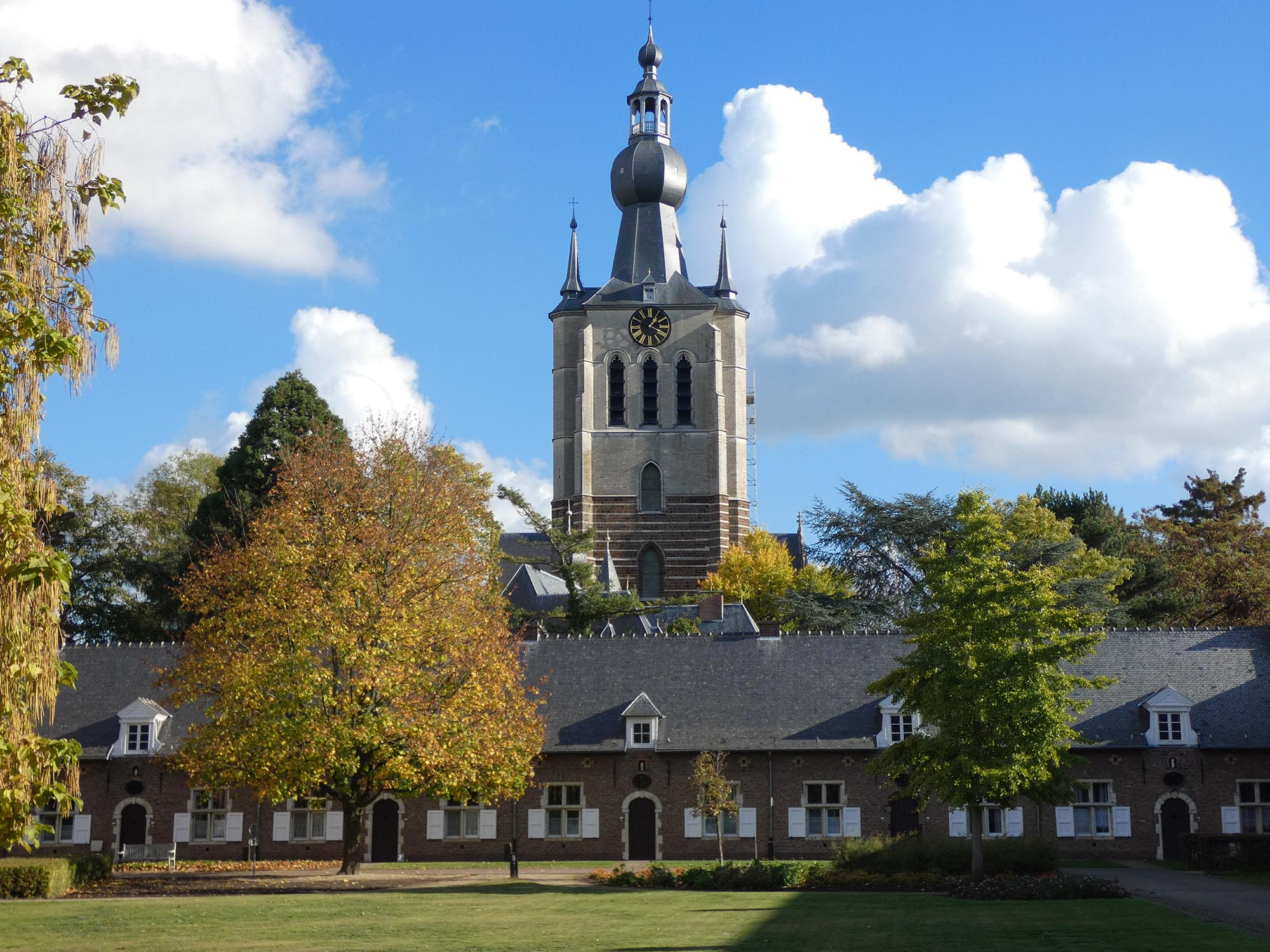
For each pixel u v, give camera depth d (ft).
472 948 72.43
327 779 127.85
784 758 160.66
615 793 161.27
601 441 353.51
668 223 371.56
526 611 234.79
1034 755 113.70
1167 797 157.28
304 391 242.37
